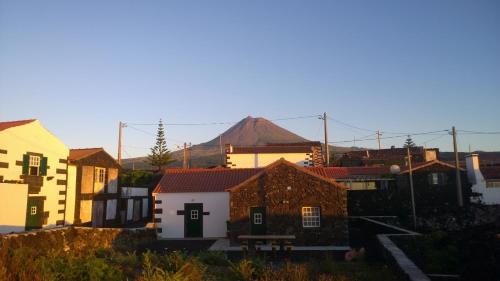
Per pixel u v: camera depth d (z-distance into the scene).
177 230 28.58
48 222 26.94
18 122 25.92
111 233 21.98
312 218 23.53
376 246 19.53
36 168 26.23
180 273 10.89
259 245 21.56
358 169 39.97
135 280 11.09
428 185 37.53
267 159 47.62
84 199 31.31
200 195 28.91
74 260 11.00
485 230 14.56
